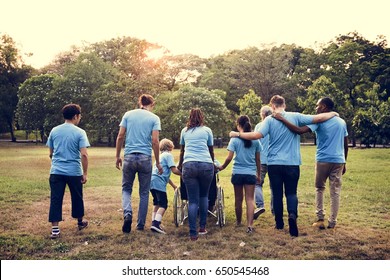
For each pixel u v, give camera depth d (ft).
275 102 18.54
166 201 19.70
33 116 145.07
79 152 19.10
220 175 42.63
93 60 149.69
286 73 167.22
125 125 19.34
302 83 160.25
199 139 18.47
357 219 21.01
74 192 18.99
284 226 19.88
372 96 113.70
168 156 20.12
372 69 142.51
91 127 133.49
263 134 18.24
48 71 187.11
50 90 145.38
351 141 134.00
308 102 123.75
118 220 21.48
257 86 157.17
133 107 129.08
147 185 19.15
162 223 20.85
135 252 16.10
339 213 22.45
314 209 23.76
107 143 150.61
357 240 17.24
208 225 20.36
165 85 145.38
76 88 139.03
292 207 17.84
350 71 143.23
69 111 19.12
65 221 21.27
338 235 17.95
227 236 18.22
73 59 188.85
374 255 15.51
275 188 18.58
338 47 157.48
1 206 25.08
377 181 34.55
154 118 19.22
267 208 24.27
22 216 22.36
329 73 146.30
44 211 23.73
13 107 159.94
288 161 17.99
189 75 158.61
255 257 15.34
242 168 19.19
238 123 19.85
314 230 18.83
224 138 144.15
